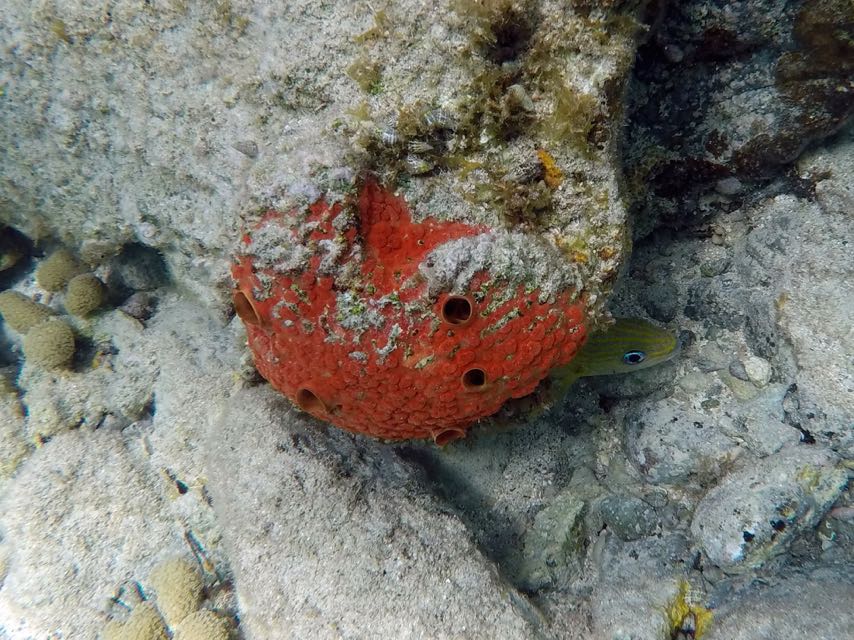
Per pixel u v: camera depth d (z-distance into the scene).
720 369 0.39
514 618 0.32
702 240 0.42
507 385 0.29
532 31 0.27
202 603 0.39
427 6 0.27
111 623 0.40
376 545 0.33
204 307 0.47
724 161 0.37
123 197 0.40
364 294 0.28
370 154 0.28
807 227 0.37
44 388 0.47
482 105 0.27
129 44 0.33
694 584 0.33
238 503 0.35
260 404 0.38
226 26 0.31
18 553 0.41
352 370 0.29
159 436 0.44
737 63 0.34
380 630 0.31
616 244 0.29
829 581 0.30
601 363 0.37
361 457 0.37
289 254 0.27
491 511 0.39
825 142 0.37
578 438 0.42
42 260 0.56
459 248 0.27
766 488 0.33
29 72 0.36
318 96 0.30
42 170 0.40
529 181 0.28
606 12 0.26
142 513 0.42
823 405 0.34
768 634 0.29
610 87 0.27
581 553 0.38
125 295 0.51
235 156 0.34
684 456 0.37
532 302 0.28
